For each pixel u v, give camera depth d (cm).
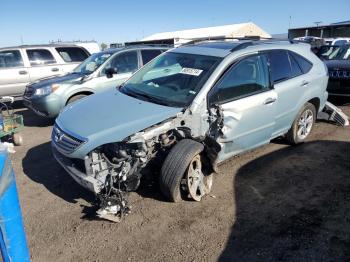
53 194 423
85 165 352
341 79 828
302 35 3244
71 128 376
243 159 520
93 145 348
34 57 996
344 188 430
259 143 491
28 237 339
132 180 362
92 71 779
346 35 2906
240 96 440
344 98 903
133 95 446
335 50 1034
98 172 355
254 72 462
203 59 452
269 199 407
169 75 459
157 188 422
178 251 318
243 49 461
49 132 704
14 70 959
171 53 507
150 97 429
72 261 307
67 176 471
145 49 840
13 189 193
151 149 372
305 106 562
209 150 389
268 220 365
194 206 391
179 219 366
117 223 360
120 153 352
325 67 601
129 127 359
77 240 334
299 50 557
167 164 372
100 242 331
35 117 852
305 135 585
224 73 424
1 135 572
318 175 467
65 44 1080
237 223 359
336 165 498
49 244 329
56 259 309
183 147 374
